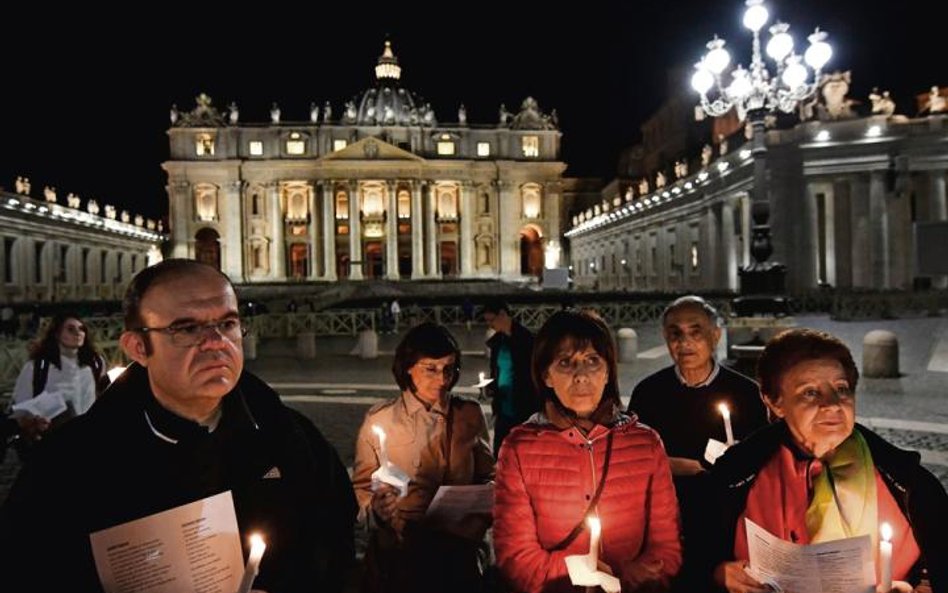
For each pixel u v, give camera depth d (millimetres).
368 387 17781
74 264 64375
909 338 23172
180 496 2363
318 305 48000
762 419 4598
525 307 37781
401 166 87312
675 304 4797
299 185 88500
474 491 4043
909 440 10438
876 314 30656
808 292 35625
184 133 86500
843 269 42000
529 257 97938
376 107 97062
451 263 93438
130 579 2244
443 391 4387
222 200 86688
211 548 2340
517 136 92312
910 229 37531
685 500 4020
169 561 2281
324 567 2662
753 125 13289
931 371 16859
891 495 2889
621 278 70938
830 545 2658
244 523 2467
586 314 3447
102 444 2334
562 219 95688
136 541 2258
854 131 36875
